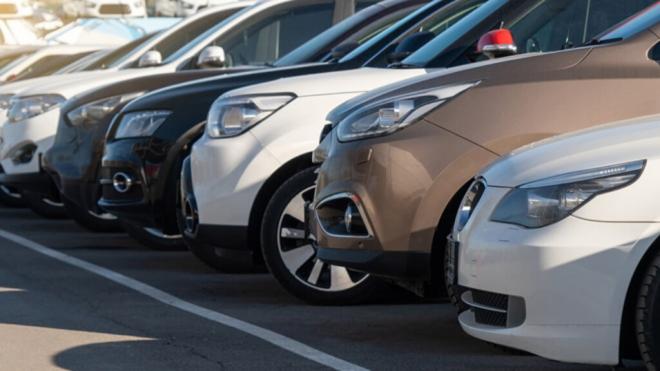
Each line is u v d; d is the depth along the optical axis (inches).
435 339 355.6
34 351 347.9
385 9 574.2
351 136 359.6
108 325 383.2
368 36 564.4
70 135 602.9
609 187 271.4
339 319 386.6
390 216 346.9
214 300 426.0
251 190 417.1
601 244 269.6
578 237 271.4
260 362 329.4
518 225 281.6
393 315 391.5
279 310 403.5
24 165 671.8
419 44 451.2
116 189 520.1
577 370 314.0
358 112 359.9
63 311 409.7
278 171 416.2
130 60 728.3
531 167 285.4
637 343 271.4
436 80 352.2
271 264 410.3
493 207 289.7
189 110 506.3
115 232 637.9
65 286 464.1
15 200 797.9
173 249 561.0
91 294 444.5
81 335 368.5
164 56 730.8
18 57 1150.3
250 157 416.5
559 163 280.5
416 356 333.7
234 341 356.5
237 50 661.3
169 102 510.6
